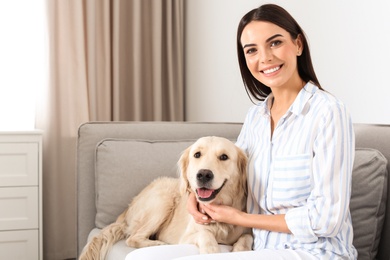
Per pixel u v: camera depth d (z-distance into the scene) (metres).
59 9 3.36
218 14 3.34
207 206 1.57
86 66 3.51
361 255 1.70
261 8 1.49
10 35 3.45
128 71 3.74
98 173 2.27
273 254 1.31
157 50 3.70
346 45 2.31
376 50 2.14
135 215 2.13
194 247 1.54
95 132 2.38
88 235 2.29
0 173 2.83
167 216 2.11
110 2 3.62
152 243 2.00
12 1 3.44
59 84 3.41
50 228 3.38
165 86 3.82
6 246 2.86
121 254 1.92
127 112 3.77
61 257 3.44
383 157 1.71
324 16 2.44
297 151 1.41
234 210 1.51
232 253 1.32
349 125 1.37
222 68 3.31
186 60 3.83
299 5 2.61
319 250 1.34
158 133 2.44
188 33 3.78
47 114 3.36
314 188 1.35
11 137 2.83
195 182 1.62
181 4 3.75
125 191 2.24
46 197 3.38
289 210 1.40
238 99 3.12
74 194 3.45
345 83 2.33
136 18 3.63
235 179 1.66
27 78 3.50
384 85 2.10
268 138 1.54
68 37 3.41
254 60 1.51
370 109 2.19
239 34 1.61
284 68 1.47
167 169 2.27
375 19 2.13
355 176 1.71
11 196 2.85
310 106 1.43
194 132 2.48
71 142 3.43
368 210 1.69
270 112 1.60
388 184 1.72
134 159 2.27
